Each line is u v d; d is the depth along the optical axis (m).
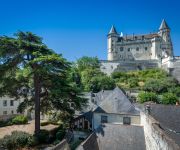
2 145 23.91
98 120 30.06
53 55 25.00
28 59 26.64
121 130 21.22
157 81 76.25
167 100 58.16
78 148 17.52
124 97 30.72
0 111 52.72
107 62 102.06
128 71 99.00
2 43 24.72
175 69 88.12
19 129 31.25
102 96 52.47
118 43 121.88
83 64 98.81
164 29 117.31
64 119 29.09
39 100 27.42
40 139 25.66
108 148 19.91
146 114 20.42
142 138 20.36
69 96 27.17
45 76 26.95
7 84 26.09
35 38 28.16
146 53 115.94
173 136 19.42
